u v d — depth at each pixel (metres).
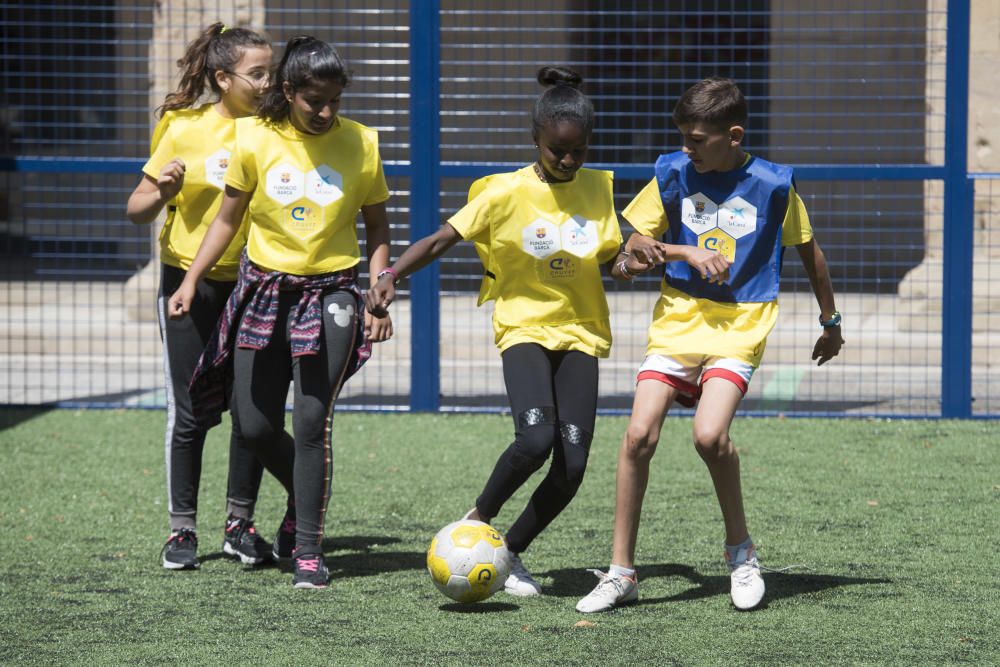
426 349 12.66
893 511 8.86
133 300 16.52
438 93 12.33
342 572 7.51
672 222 6.81
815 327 16.22
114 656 5.96
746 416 12.38
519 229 6.79
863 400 13.16
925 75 17.25
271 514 8.94
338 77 6.83
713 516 8.75
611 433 11.67
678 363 6.67
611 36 19.36
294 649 6.05
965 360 12.22
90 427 12.02
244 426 7.22
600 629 6.36
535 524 6.90
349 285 7.16
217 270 7.51
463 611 6.69
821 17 19.12
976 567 7.49
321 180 7.02
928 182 15.69
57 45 21.66
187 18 15.88
